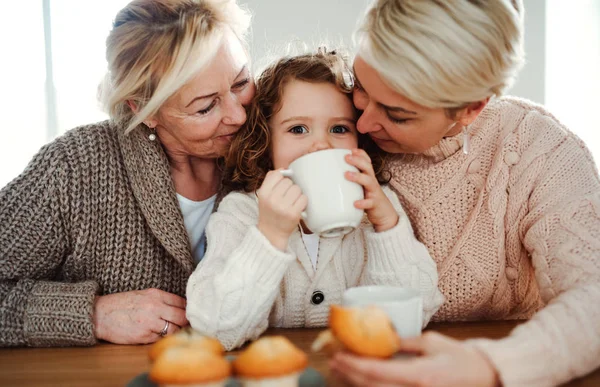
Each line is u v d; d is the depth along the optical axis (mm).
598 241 919
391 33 857
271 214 912
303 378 719
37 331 979
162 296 1041
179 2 1026
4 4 2729
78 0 2762
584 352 715
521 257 1126
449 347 667
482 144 1155
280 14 2682
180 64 985
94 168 1119
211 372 612
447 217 1137
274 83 1106
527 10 2518
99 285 1150
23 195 1084
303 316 1128
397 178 1172
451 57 846
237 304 922
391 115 942
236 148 1116
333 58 1136
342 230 947
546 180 1073
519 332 722
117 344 1001
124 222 1131
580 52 2523
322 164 899
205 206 1228
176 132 1074
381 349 647
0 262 1076
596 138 2506
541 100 2547
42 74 2781
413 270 1007
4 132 2787
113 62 1087
